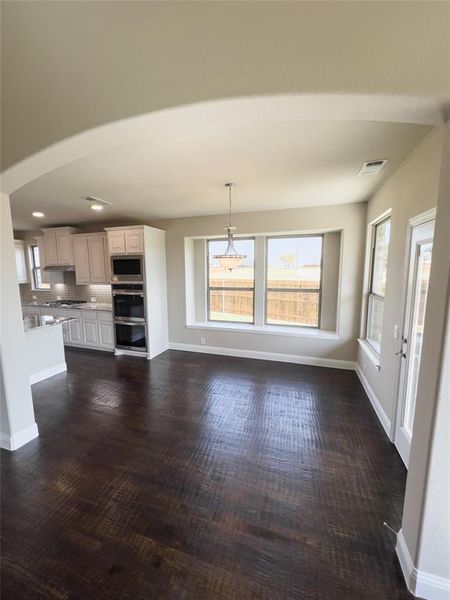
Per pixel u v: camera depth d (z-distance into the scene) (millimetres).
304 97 1181
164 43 1299
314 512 1877
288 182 3051
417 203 2156
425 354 1376
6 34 1586
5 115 1702
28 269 6980
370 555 1591
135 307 5023
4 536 1719
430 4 1055
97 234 5438
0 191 2227
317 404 3342
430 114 1221
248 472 2250
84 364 4773
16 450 2545
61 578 1480
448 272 1200
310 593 1409
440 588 1353
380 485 2109
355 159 2414
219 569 1521
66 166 2533
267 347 4906
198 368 4539
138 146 2123
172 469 2291
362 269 4152
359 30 1108
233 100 1235
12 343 2523
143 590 1424
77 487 2109
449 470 1290
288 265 5012
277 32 1167
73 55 1468
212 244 5461
